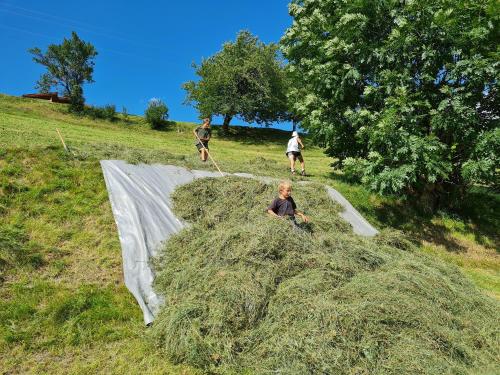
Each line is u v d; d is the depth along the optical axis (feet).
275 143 109.81
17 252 17.85
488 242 36.68
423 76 31.32
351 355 12.86
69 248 19.43
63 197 22.98
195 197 24.18
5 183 22.25
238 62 116.78
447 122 30.30
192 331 13.76
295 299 15.06
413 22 31.17
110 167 25.52
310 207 28.09
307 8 41.19
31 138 29.99
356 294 15.38
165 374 12.89
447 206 39.32
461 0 30.12
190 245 19.57
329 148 41.68
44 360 13.14
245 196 24.61
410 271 18.29
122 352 13.93
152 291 17.11
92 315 15.53
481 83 30.78
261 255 17.06
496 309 18.70
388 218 36.52
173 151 49.11
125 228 20.56
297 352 12.98
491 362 14.40
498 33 31.09
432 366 12.76
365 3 32.37
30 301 15.65
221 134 116.26
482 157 31.01
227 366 13.15
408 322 14.24
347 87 34.96
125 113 109.29
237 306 14.80
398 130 30.22
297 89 44.93
